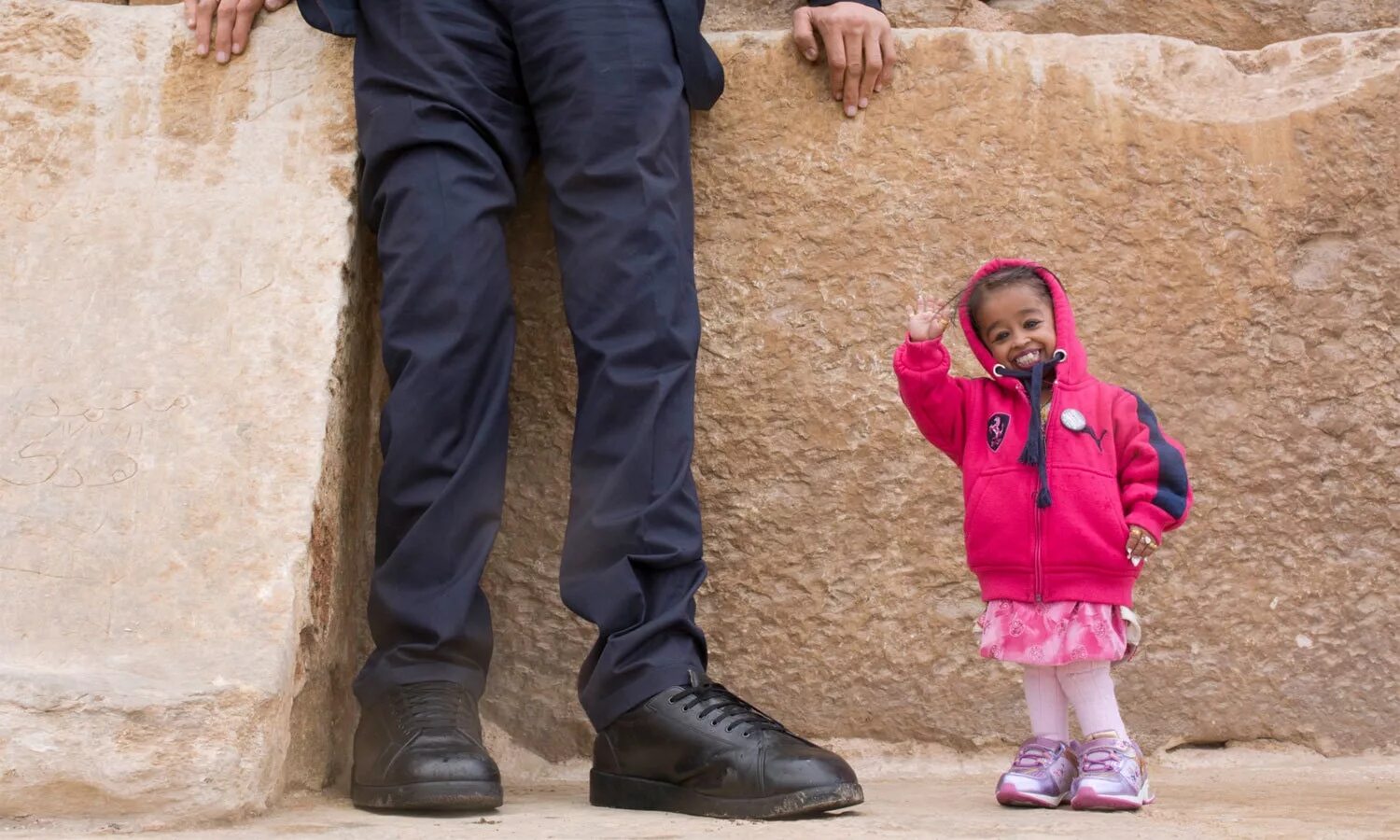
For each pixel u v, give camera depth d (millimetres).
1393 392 2527
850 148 2531
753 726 1731
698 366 2465
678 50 2258
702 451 2441
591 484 1946
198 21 2463
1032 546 1867
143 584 1850
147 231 2252
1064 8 3156
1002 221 2523
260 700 1690
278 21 2498
